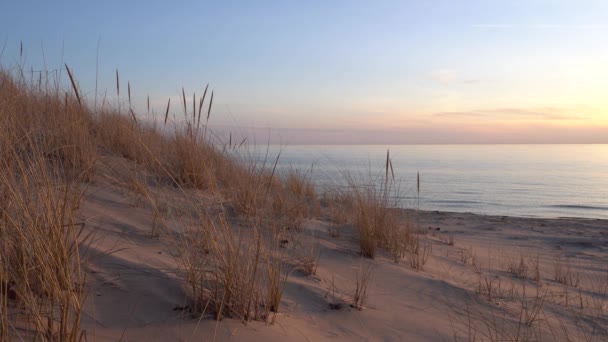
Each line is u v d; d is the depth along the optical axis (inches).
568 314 168.7
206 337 100.0
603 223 522.3
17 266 93.4
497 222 503.8
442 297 166.1
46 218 96.0
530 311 164.9
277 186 278.7
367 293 155.7
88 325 93.8
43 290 88.0
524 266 240.7
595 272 254.8
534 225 485.1
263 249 140.7
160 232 161.9
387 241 221.9
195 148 249.1
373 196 240.8
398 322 133.6
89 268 117.0
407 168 3107.8
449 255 254.8
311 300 138.1
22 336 80.9
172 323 102.8
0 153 112.0
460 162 4419.3
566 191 1572.3
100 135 259.3
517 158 5625.0
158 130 298.4
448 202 1166.3
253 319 113.3
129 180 210.1
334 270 174.4
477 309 159.0
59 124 210.7
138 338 94.0
